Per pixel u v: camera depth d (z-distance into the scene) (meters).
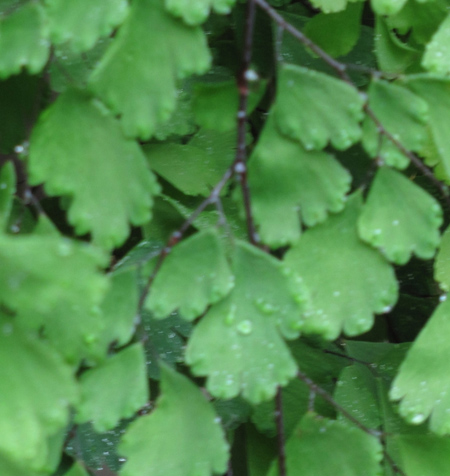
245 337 0.25
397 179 0.26
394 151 0.26
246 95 0.26
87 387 0.25
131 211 0.25
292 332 0.25
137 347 0.26
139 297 0.26
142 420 0.26
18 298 0.24
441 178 0.26
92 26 0.25
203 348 0.25
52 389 0.25
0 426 0.24
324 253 0.26
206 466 0.26
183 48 0.25
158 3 0.25
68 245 0.24
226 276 0.25
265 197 0.26
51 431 0.24
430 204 0.26
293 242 0.26
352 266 0.26
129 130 0.25
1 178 0.25
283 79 0.25
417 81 0.26
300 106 0.25
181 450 0.26
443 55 0.26
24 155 0.26
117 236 0.25
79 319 0.24
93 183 0.25
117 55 0.25
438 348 0.26
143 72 0.25
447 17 0.26
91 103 0.25
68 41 0.25
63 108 0.25
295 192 0.26
